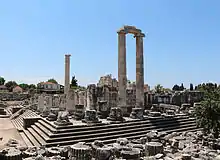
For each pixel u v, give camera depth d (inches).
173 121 972.6
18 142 729.0
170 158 486.6
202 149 597.6
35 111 1341.0
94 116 778.8
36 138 703.7
